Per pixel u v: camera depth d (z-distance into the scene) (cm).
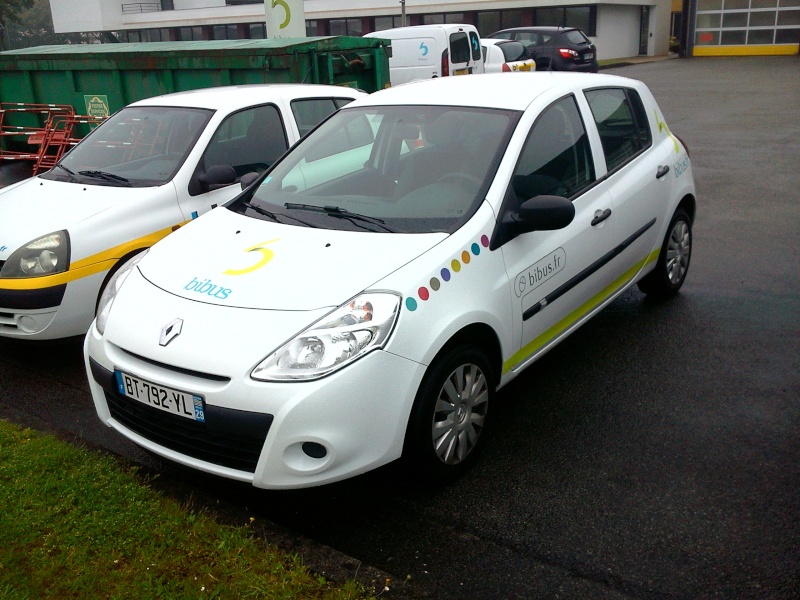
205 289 334
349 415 297
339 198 397
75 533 302
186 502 334
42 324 464
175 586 274
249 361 298
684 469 358
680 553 300
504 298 361
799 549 300
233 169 537
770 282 608
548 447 381
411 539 315
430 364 323
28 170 1132
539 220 359
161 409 315
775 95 1866
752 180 976
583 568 294
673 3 4166
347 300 313
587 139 449
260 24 4331
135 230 498
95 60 970
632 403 423
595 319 545
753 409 412
